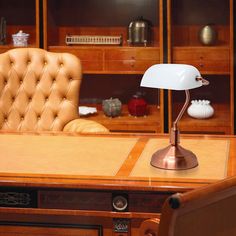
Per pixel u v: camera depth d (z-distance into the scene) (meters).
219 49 4.45
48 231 2.30
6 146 2.75
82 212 2.23
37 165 2.44
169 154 2.37
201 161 2.46
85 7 4.82
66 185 2.21
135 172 2.32
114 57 4.54
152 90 4.83
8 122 3.49
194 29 4.77
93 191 2.21
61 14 4.83
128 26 4.79
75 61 3.49
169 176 2.27
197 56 4.48
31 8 4.85
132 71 4.54
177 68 2.26
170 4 4.42
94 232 2.26
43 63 3.53
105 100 4.61
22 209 2.27
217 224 1.67
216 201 1.64
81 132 3.02
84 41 4.64
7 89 3.51
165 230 1.57
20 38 4.62
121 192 2.19
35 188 2.25
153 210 2.19
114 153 2.61
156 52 4.50
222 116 4.65
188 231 1.60
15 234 2.32
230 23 4.40
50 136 2.94
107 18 4.82
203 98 4.82
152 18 4.80
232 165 2.40
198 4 4.75
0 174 2.33
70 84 3.49
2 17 4.76
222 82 4.79
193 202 1.56
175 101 4.83
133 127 4.51
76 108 3.49
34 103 3.50
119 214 2.21
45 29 4.53
